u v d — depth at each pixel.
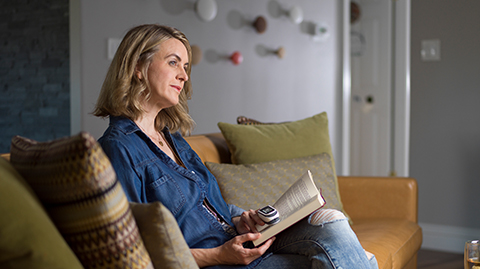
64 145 0.69
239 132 1.95
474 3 3.32
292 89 3.68
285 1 3.59
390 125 4.39
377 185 2.24
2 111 3.15
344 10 4.16
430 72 3.52
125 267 0.75
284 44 3.58
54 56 2.88
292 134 2.06
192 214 1.29
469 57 3.36
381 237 1.86
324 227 1.25
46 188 0.71
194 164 1.51
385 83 4.42
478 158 3.36
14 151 0.87
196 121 2.85
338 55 4.17
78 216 0.71
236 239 1.21
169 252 0.83
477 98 3.35
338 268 1.15
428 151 3.54
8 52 3.09
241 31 3.20
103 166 0.70
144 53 1.33
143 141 1.29
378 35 4.42
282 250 1.31
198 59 2.77
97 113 1.33
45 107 2.97
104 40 2.33
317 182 1.92
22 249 0.61
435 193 3.52
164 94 1.35
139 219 0.81
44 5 2.89
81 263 0.74
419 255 3.33
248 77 3.27
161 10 2.61
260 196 1.75
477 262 1.25
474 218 3.38
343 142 4.17
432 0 3.47
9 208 0.62
